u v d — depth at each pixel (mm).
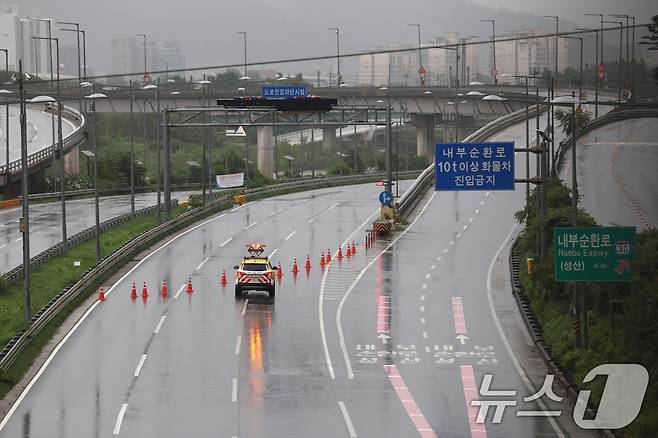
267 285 146250
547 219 161125
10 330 123562
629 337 106188
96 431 86625
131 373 106250
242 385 101875
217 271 167875
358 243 198875
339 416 91812
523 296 146125
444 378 105562
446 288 154625
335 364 110750
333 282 159375
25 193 129375
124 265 173875
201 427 88000
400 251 189000
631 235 110875
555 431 87688
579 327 114062
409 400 97250
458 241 199250
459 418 91438
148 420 89938
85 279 149375
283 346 118438
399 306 141625
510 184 158750
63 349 117000
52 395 98125
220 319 132500
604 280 111062
